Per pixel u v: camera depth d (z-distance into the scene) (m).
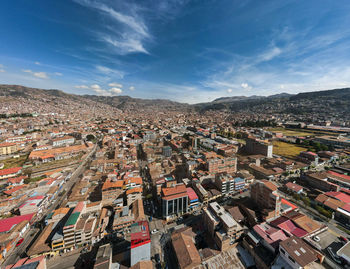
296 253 61.88
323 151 194.75
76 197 115.25
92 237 82.25
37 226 93.56
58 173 156.25
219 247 76.94
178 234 80.56
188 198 106.62
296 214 89.50
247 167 166.25
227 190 122.19
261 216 88.19
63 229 76.56
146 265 67.62
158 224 96.50
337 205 98.38
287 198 115.81
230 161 149.75
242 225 88.00
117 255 76.12
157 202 116.62
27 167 171.62
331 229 85.19
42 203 107.38
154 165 165.38
